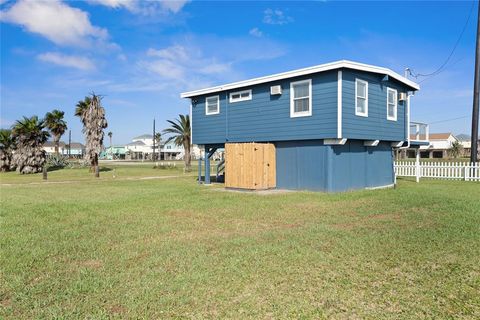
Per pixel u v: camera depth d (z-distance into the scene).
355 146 16.42
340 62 14.02
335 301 4.30
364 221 8.95
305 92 15.55
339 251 6.27
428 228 7.91
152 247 6.76
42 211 10.98
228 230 8.23
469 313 4.00
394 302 4.27
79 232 8.06
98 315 3.98
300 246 6.63
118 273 5.32
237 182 16.75
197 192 15.86
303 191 15.59
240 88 18.11
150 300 4.35
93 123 33.72
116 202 12.85
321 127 14.94
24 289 4.73
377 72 15.83
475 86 20.31
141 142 111.56
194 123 20.72
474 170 20.14
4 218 9.88
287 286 4.75
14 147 41.19
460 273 5.18
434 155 74.06
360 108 15.61
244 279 5.01
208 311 4.08
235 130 18.48
